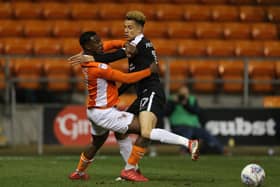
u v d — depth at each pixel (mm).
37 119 59625
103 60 30359
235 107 56469
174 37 72688
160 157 51125
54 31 72062
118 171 38500
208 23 74312
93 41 30469
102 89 30359
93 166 41969
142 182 30766
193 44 70625
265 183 31750
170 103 54844
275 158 50594
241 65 66500
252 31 74188
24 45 69438
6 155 53344
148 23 73188
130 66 31750
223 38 73375
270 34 74312
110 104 30531
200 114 55406
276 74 67000
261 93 65000
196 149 29844
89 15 75625
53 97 61250
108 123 30453
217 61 66625
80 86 62938
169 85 62281
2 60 65312
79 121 55344
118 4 77000
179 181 32094
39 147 55219
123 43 32031
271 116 56812
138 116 31297
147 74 30453
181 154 54250
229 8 77688
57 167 40688
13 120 59281
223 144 56312
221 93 64625
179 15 76438
